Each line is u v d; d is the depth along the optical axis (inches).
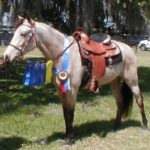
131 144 249.3
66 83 233.1
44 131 270.8
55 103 362.3
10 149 236.5
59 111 331.6
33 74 231.3
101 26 508.1
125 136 264.4
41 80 231.9
